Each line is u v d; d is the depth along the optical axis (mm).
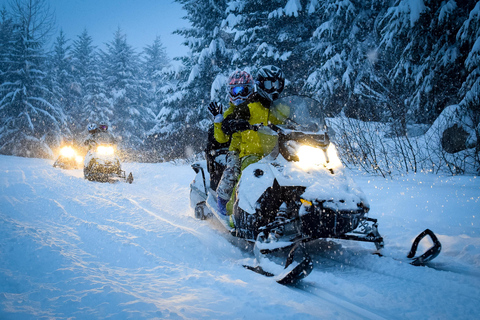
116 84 43062
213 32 22078
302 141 3977
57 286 2928
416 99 12969
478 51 10250
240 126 4180
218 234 5047
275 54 18781
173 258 3953
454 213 5477
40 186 9062
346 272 3570
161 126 25234
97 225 5109
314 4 17406
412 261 3549
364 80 15594
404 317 2580
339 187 3727
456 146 9648
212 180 5531
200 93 22531
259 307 2641
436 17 11969
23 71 30141
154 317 2387
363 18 16094
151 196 8461
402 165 9312
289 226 3998
